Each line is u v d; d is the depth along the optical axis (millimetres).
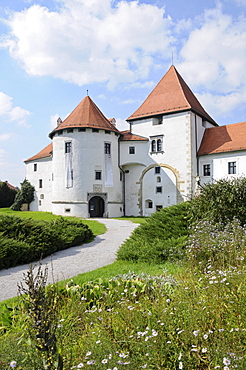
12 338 3295
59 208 35562
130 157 37594
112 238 16891
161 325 3383
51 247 12430
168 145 35375
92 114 36531
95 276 8102
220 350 2896
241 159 31406
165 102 36812
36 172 46688
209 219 10953
